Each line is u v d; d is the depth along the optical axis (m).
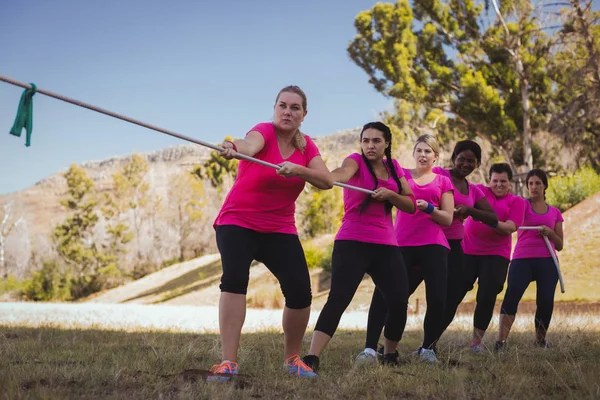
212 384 3.78
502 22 29.88
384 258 5.07
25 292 44.94
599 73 24.05
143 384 4.00
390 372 4.72
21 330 7.75
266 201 4.46
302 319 4.68
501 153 33.09
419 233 5.84
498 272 6.66
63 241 49.50
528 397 3.75
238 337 4.32
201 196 55.00
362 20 31.20
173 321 11.34
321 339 4.78
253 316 13.91
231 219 4.43
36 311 15.38
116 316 13.12
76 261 47.72
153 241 52.97
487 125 30.19
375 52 30.89
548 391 3.99
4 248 61.41
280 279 4.62
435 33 31.09
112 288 47.25
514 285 7.05
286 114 4.50
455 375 4.31
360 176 5.14
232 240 4.38
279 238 4.55
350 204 5.09
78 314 13.77
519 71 29.84
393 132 32.75
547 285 7.07
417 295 18.53
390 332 5.30
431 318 5.79
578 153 28.30
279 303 22.73
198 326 9.92
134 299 36.88
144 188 59.72
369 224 5.02
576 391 3.86
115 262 48.53
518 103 30.47
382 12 30.94
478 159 6.57
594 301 15.09
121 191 58.97
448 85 31.17
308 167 4.67
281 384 4.09
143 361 4.83
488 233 6.71
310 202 41.47
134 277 49.81
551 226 7.34
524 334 8.10
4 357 4.98
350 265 4.93
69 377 4.09
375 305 5.82
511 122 29.83
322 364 5.19
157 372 4.41
